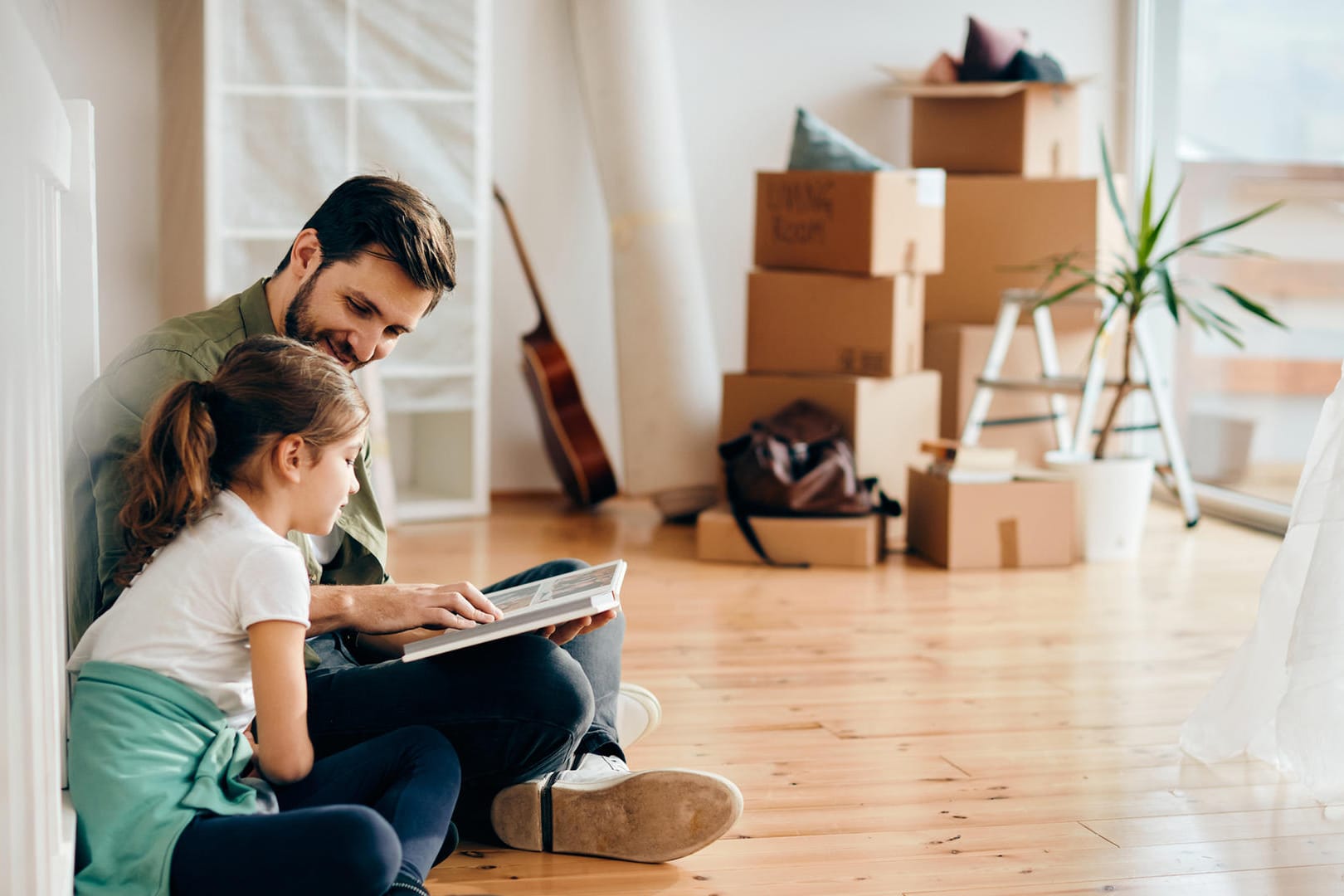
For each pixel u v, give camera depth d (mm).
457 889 1570
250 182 3979
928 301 4500
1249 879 1663
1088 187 4277
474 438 4414
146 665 1302
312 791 1409
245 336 1547
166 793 1270
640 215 4402
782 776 2047
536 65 4684
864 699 2473
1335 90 4035
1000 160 4445
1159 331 4867
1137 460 3836
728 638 2928
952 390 4328
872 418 3898
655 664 2707
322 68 4027
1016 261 4383
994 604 3289
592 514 4543
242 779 1376
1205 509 4629
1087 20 5039
